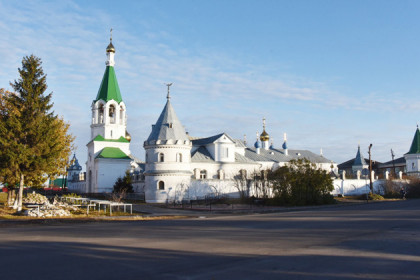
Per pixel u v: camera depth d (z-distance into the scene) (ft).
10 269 34.47
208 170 208.95
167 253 42.11
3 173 109.19
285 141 297.94
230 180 190.08
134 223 85.20
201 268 34.53
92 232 64.44
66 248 46.09
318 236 56.08
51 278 31.09
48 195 255.70
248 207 149.79
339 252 42.55
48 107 114.93
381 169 416.05
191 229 68.13
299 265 35.73
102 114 248.32
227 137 215.92
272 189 170.60
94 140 238.48
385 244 48.24
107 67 248.93
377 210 118.21
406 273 32.83
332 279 30.68
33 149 108.78
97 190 230.07
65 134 146.30
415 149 325.21
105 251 43.62
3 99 124.67
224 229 67.41
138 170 242.17
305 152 309.42
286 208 143.23
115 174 235.61
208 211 130.11
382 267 35.06
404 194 220.64
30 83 112.57
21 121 110.52
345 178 263.90
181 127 183.73
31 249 45.57
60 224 83.76
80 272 33.12
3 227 77.15
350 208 136.05
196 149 221.25
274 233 60.18
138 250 44.16
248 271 33.32
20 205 109.70
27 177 117.70
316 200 167.32
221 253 41.96
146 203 167.73
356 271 33.45
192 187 179.22
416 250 43.93
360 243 49.11
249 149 275.18
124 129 249.96
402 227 67.82
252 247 46.06
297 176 164.76
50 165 114.52
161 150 175.42
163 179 173.47
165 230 66.80
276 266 35.32
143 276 31.63
